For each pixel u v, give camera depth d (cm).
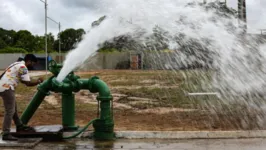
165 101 1642
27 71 815
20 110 1431
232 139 873
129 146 800
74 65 871
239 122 1112
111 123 869
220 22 1180
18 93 2155
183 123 1101
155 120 1155
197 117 1208
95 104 1600
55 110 1412
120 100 1712
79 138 876
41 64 5356
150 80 2883
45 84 876
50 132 845
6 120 805
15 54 6525
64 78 870
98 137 866
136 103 1590
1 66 6519
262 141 848
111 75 3716
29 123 1115
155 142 843
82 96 1917
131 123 1096
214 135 889
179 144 820
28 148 770
